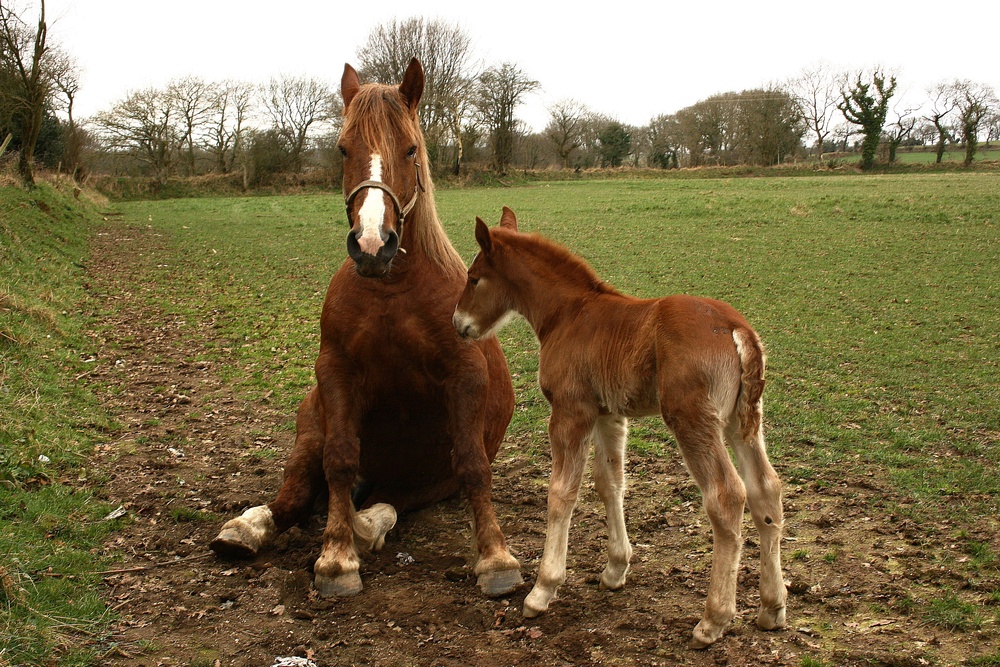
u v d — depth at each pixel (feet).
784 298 44.14
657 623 12.82
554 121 237.45
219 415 26.05
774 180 155.02
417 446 16.66
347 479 14.87
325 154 205.98
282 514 16.25
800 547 15.67
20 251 50.80
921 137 218.38
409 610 13.38
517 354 33.55
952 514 16.71
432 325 15.24
